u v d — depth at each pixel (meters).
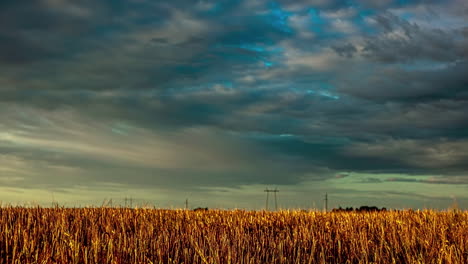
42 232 14.08
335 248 14.66
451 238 15.15
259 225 17.78
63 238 12.84
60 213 17.06
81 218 16.86
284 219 19.28
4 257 11.24
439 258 12.57
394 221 18.02
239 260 12.45
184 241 14.48
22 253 11.38
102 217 17.14
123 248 12.62
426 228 16.58
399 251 14.03
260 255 13.38
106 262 11.47
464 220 18.09
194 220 18.45
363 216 20.16
